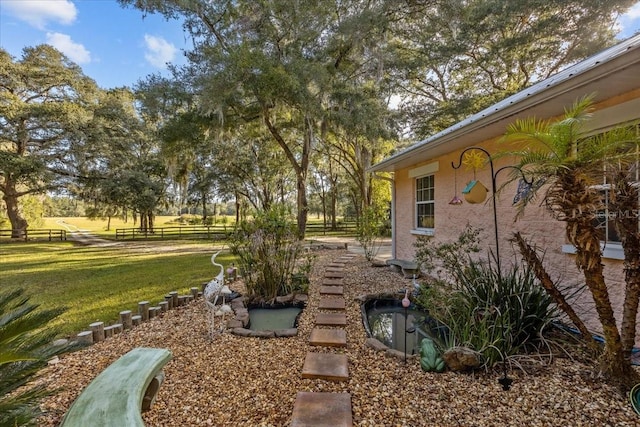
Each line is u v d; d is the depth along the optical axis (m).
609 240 3.16
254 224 5.28
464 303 3.07
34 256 11.52
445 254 4.26
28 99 18.00
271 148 17.88
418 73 14.24
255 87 9.74
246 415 2.15
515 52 12.08
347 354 3.04
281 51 10.88
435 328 3.74
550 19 10.80
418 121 14.64
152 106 10.49
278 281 5.08
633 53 2.14
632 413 2.02
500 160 4.56
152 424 2.06
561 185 2.12
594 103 3.14
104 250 13.37
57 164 17.94
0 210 21.91
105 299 5.39
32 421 1.65
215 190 21.86
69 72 17.91
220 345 3.29
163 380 2.31
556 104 3.15
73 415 1.55
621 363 2.23
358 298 4.86
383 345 3.14
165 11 10.41
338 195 28.69
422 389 2.40
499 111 3.32
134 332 3.73
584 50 10.89
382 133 11.62
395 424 2.01
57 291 6.02
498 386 2.39
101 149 17.94
